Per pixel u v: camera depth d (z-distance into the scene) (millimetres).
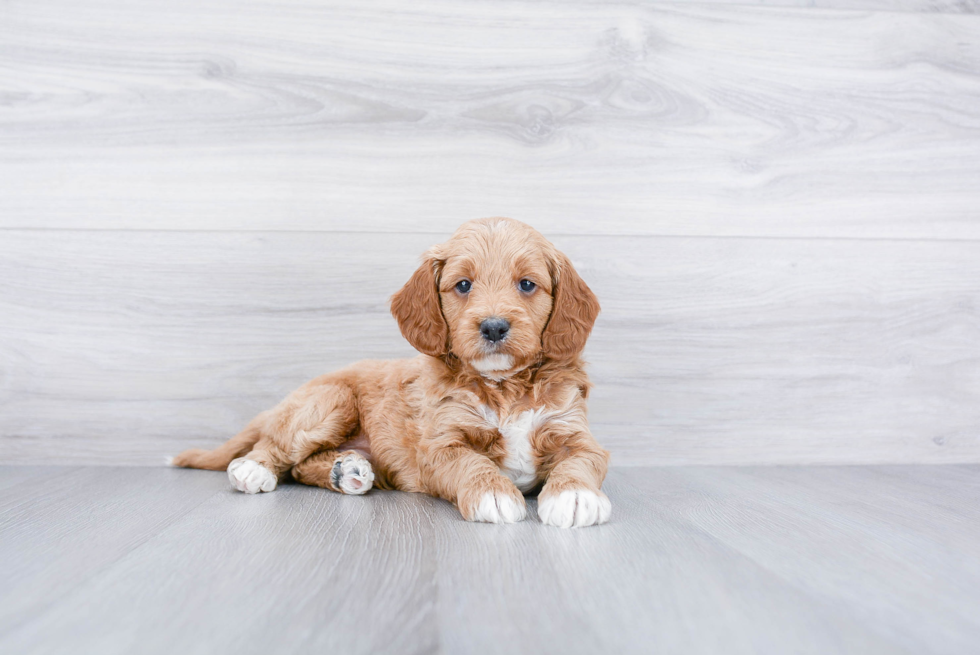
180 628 936
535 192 2490
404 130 2469
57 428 2402
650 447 2490
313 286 2443
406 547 1330
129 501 1768
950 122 2607
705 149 2533
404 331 1841
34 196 2408
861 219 2574
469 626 946
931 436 2570
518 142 2488
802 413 2533
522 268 1743
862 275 2566
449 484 1673
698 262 2518
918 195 2596
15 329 2396
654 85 2525
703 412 2508
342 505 1725
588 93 2506
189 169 2430
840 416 2545
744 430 2520
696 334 2510
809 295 2547
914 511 1725
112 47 2428
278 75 2449
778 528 1528
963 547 1395
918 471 2377
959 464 2543
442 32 2477
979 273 2598
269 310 2438
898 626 972
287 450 1977
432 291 1812
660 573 1187
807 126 2568
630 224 2510
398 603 1033
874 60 2592
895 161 2592
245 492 1894
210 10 2439
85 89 2422
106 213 2418
